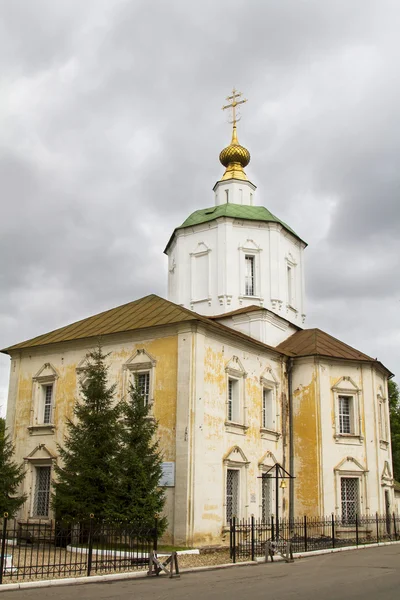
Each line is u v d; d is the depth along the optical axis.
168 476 26.95
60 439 31.59
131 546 23.30
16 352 34.75
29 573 17.64
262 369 33.62
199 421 27.70
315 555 25.12
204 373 28.64
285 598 14.02
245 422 31.08
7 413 34.09
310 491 33.78
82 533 25.38
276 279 39.59
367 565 21.16
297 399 35.56
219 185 44.12
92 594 14.89
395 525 35.44
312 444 34.41
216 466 28.33
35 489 32.06
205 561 22.30
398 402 60.94
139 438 25.36
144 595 14.70
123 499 24.22
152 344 29.58
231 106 46.50
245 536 27.06
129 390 27.64
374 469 35.19
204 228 40.25
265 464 32.12
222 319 37.31
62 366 32.81
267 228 40.28
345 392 35.94
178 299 39.78
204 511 26.97
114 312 33.97
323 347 36.62
